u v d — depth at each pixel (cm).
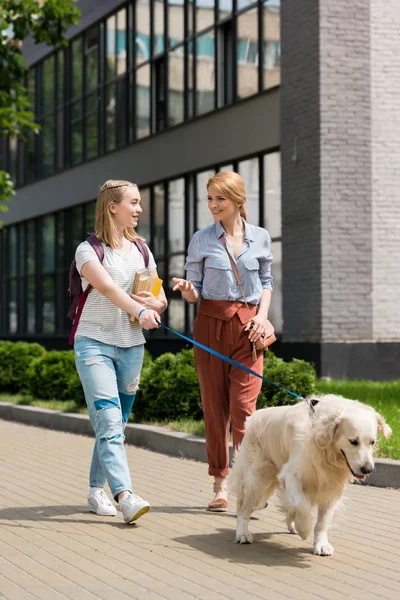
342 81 1744
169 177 2356
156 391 1225
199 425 1128
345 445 552
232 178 742
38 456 1073
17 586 534
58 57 3020
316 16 1741
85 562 589
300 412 597
